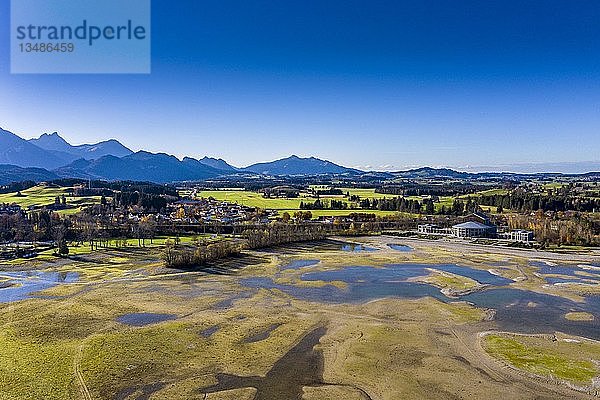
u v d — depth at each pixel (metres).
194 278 108.00
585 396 50.44
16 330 69.81
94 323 73.62
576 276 112.75
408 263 130.12
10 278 107.31
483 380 53.94
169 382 53.00
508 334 69.50
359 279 108.50
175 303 86.00
